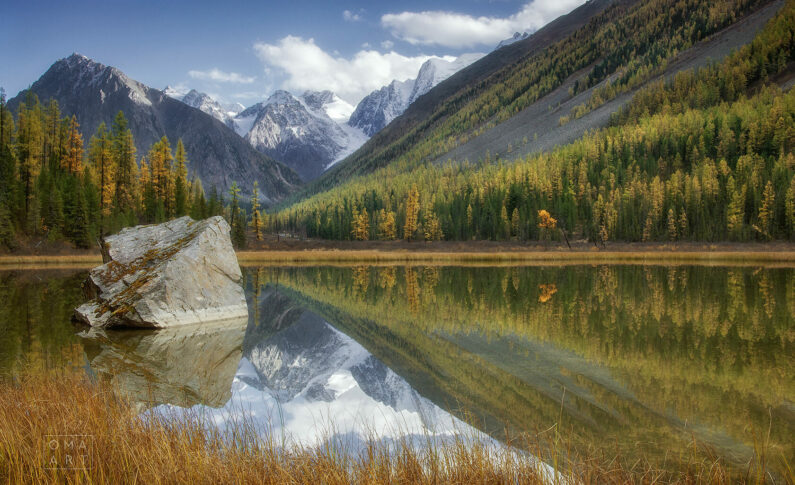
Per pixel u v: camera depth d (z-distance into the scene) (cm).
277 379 1182
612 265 5447
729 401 967
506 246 8925
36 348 1430
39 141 6581
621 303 2400
